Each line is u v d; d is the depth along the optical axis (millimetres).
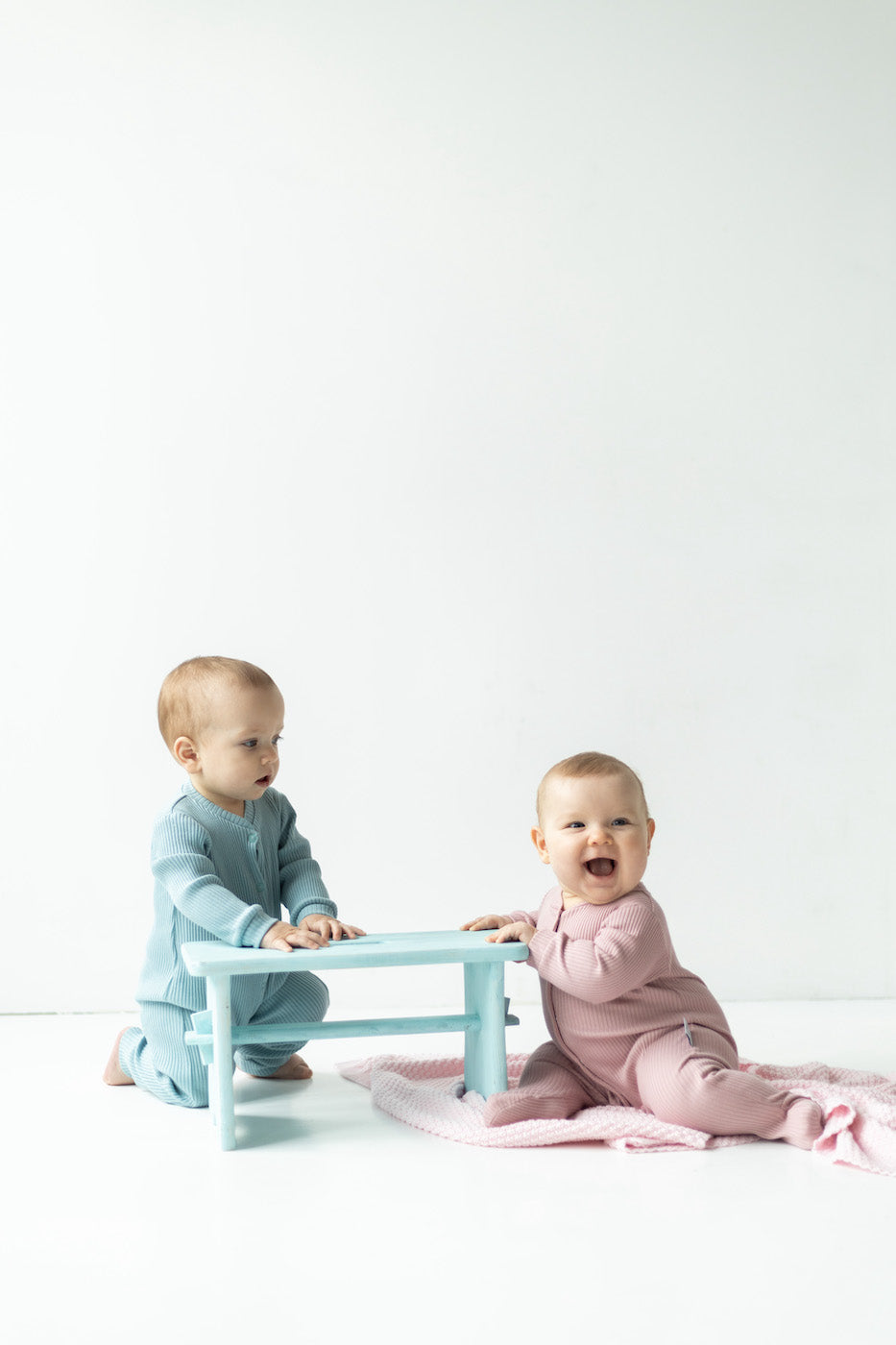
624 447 2615
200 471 2545
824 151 2668
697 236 2646
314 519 2561
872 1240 1194
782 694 2621
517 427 2600
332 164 2594
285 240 2578
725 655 2615
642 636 2604
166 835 1760
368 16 2607
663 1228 1231
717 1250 1171
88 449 2529
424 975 2559
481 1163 1462
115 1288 1100
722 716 2609
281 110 2588
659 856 2582
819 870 2609
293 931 1638
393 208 2598
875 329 2664
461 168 2611
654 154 2646
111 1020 2408
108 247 2551
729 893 2592
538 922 1737
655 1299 1062
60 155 2551
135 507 2533
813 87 2666
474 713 2572
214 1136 1595
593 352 2619
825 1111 1523
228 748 1767
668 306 2635
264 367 2564
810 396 2652
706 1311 1037
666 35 2656
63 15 2561
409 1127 1628
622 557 2605
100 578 2520
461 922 2555
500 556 2586
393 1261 1151
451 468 2586
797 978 2596
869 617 2643
